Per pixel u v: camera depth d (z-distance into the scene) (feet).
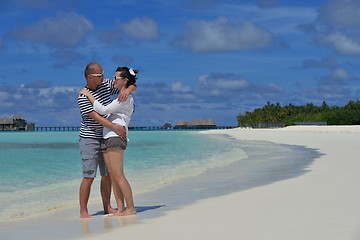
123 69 21.47
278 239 13.93
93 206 24.80
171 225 17.12
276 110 444.96
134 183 33.91
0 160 61.46
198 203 23.17
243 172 39.14
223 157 59.11
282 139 123.34
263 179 33.01
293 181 29.99
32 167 50.80
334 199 21.09
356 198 21.04
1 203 25.85
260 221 16.81
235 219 17.54
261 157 57.21
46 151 87.04
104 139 21.31
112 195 28.53
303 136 140.97
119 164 21.31
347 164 40.24
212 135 207.92
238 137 162.71
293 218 17.02
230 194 25.96
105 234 16.22
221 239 14.32
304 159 50.70
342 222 15.88
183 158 59.88
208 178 35.78
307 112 423.64
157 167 47.06
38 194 29.58
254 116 458.91
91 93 21.76
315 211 18.28
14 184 35.50
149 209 22.26
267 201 21.90
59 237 16.22
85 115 21.40
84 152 21.44
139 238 15.08
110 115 21.52
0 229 18.45
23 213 22.58
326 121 310.65
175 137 182.29
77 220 20.27
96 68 21.54
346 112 300.81
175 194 27.68
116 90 22.49
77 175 42.16
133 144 112.16
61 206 24.84
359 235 13.96
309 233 14.47
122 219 19.67
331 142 91.81
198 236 14.88
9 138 192.03
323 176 31.65
